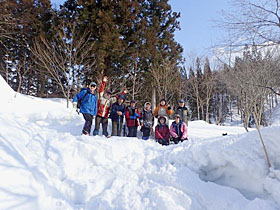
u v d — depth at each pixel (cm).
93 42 1166
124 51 1273
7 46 1408
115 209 238
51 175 294
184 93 2092
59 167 314
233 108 2861
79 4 1208
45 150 357
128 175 301
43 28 1313
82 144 356
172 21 1662
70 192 271
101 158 339
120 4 1211
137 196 254
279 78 528
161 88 1575
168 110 630
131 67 1358
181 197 239
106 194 259
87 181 290
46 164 313
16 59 1469
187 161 296
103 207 241
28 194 237
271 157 246
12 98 786
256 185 238
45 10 1349
